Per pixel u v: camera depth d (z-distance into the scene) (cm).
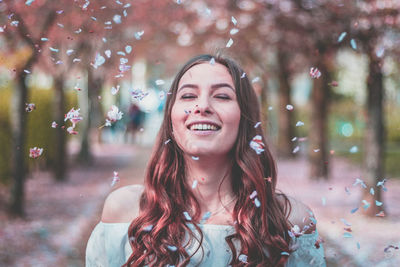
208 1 788
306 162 1329
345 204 679
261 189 140
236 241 136
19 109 557
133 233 139
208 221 141
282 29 706
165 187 145
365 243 466
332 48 624
